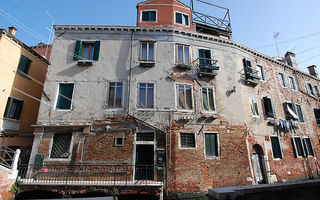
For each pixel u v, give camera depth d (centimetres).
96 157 1025
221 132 1180
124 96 1150
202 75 1272
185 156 1070
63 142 1059
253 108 1379
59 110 1108
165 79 1208
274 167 1318
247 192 315
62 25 1248
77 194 877
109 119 1098
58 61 1200
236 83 1341
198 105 1197
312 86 2031
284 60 2059
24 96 1297
